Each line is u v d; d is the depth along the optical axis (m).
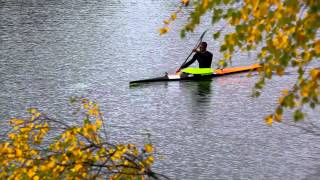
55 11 106.88
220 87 56.12
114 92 56.31
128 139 41.97
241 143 40.44
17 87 58.03
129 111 49.50
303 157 37.53
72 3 115.00
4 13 104.19
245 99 51.97
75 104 50.91
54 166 15.46
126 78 63.06
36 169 15.61
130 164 16.94
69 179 15.51
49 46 79.81
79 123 46.16
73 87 58.50
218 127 44.50
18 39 84.06
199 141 41.31
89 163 16.14
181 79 58.28
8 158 15.89
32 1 116.00
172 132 43.44
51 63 69.81
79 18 101.00
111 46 80.44
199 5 11.56
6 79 61.34
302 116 10.80
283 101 11.09
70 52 76.38
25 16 101.81
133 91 56.25
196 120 46.53
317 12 10.20
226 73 59.69
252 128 43.66
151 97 53.97
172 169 36.19
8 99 53.66
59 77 62.81
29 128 17.06
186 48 79.56
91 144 16.42
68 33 88.94
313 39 10.57
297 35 10.64
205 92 54.84
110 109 50.28
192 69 58.50
